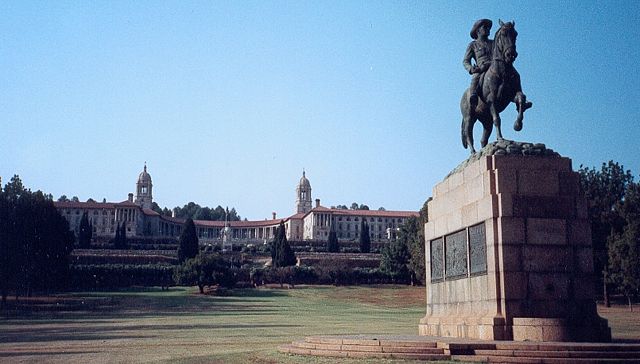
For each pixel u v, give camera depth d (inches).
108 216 7691.9
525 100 927.7
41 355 1008.2
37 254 3056.1
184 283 3922.2
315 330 1562.5
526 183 858.8
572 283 832.9
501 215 837.2
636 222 2333.9
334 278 4419.3
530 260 829.8
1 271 2883.9
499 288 824.3
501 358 684.7
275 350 919.0
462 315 914.1
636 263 2271.2
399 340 783.7
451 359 703.7
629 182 2896.2
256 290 3993.6
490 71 959.6
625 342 774.5
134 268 4242.1
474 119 1023.0
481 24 997.8
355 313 2650.1
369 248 6210.6
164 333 1531.7
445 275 994.1
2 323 2015.3
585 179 2859.3
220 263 3978.8
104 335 1477.6
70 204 7667.3
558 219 848.9
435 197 1071.0
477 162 906.7
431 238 1064.8
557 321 775.7
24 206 3011.8
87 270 4087.1
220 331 1589.6
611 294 3125.0
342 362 710.5
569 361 667.4
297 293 3853.3
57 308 2765.7
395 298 3602.4
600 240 2640.3
